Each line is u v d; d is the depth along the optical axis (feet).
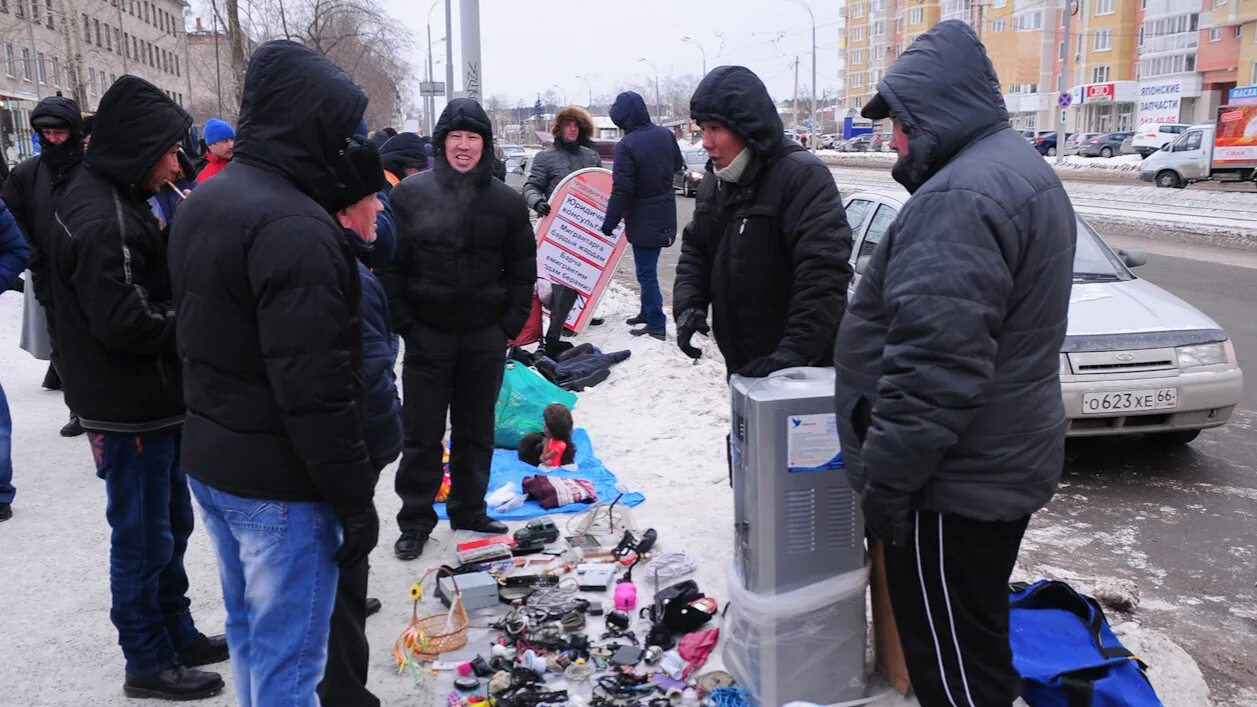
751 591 10.58
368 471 8.27
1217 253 54.29
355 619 10.00
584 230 29.25
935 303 8.09
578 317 29.86
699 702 10.73
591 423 22.35
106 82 162.81
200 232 8.05
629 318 33.24
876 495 8.53
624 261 55.67
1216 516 17.65
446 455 19.17
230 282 7.93
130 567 10.76
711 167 13.29
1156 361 19.12
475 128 14.35
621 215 27.96
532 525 15.29
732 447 11.03
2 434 16.39
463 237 14.51
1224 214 74.13
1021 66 209.05
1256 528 17.08
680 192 103.60
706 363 27.78
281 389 7.78
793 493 10.22
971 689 9.23
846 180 119.03
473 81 35.50
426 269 14.51
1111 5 230.07
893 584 9.46
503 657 11.58
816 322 11.66
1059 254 8.63
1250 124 95.76
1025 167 8.58
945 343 8.04
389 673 11.59
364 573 10.11
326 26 111.45
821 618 10.39
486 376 15.26
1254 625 13.73
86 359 10.29
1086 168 146.20
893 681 10.87
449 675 11.44
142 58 195.83
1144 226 68.74
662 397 24.08
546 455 19.01
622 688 10.91
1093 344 19.20
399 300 14.62
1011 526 9.00
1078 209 83.97
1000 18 252.83
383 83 165.07
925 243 8.26
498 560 14.35
